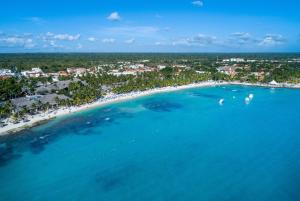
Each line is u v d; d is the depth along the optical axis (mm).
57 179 96875
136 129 151125
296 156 115125
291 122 166125
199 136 140250
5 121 153625
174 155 116375
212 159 112188
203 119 172875
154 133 144750
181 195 86375
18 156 114312
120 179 96625
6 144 126062
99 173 100938
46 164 107688
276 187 90500
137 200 84000
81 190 89938
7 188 91125
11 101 180500
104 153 118188
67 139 134000
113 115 179125
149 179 96312
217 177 97188
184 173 100375
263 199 83875
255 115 183000
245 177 97125
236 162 109312
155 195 86562
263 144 128875
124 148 124062
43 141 130625
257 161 110250
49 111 176875
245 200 83500
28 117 163125
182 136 140125
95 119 169000
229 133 145125
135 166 106312
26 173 100875
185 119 172500
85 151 120188
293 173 100062
